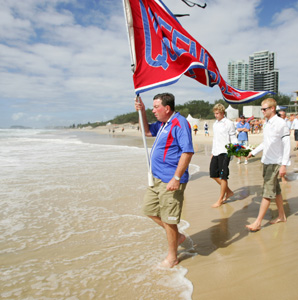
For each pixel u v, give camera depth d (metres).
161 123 3.16
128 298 2.34
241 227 3.96
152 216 3.05
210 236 3.66
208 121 58.53
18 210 4.67
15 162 10.34
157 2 3.48
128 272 2.75
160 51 3.31
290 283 2.48
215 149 5.11
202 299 2.29
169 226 2.83
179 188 2.78
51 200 5.25
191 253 3.18
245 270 2.75
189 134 2.72
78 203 5.07
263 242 3.41
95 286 2.52
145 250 3.23
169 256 2.88
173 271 2.75
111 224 4.04
